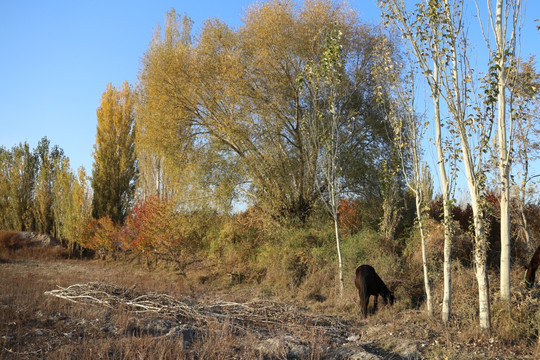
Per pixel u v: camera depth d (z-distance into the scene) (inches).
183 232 785.6
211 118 767.7
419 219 412.8
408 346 319.6
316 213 738.8
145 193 1174.3
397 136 431.8
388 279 503.5
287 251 665.0
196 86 750.5
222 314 410.3
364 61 742.5
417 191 418.3
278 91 731.4
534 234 560.1
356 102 745.6
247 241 749.9
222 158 786.2
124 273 773.3
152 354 271.0
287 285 604.7
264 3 729.6
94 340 301.3
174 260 742.5
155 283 614.2
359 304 468.8
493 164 359.9
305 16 721.0
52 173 1477.6
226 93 730.2
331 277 584.7
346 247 604.1
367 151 759.1
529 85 366.9
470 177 355.9
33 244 1353.3
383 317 416.2
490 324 333.1
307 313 437.7
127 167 1413.6
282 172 755.4
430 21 367.9
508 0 352.2
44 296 434.3
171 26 1165.1
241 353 297.4
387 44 478.6
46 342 293.0
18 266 936.9
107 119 1398.9
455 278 473.7
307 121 632.4
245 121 741.9
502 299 351.9
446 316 369.1
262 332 360.8
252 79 741.3
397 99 425.7
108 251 1142.3
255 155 750.5
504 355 297.4
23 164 1523.1
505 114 349.7
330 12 728.3
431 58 376.2
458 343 322.3
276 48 721.0
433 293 438.0
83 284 462.6
